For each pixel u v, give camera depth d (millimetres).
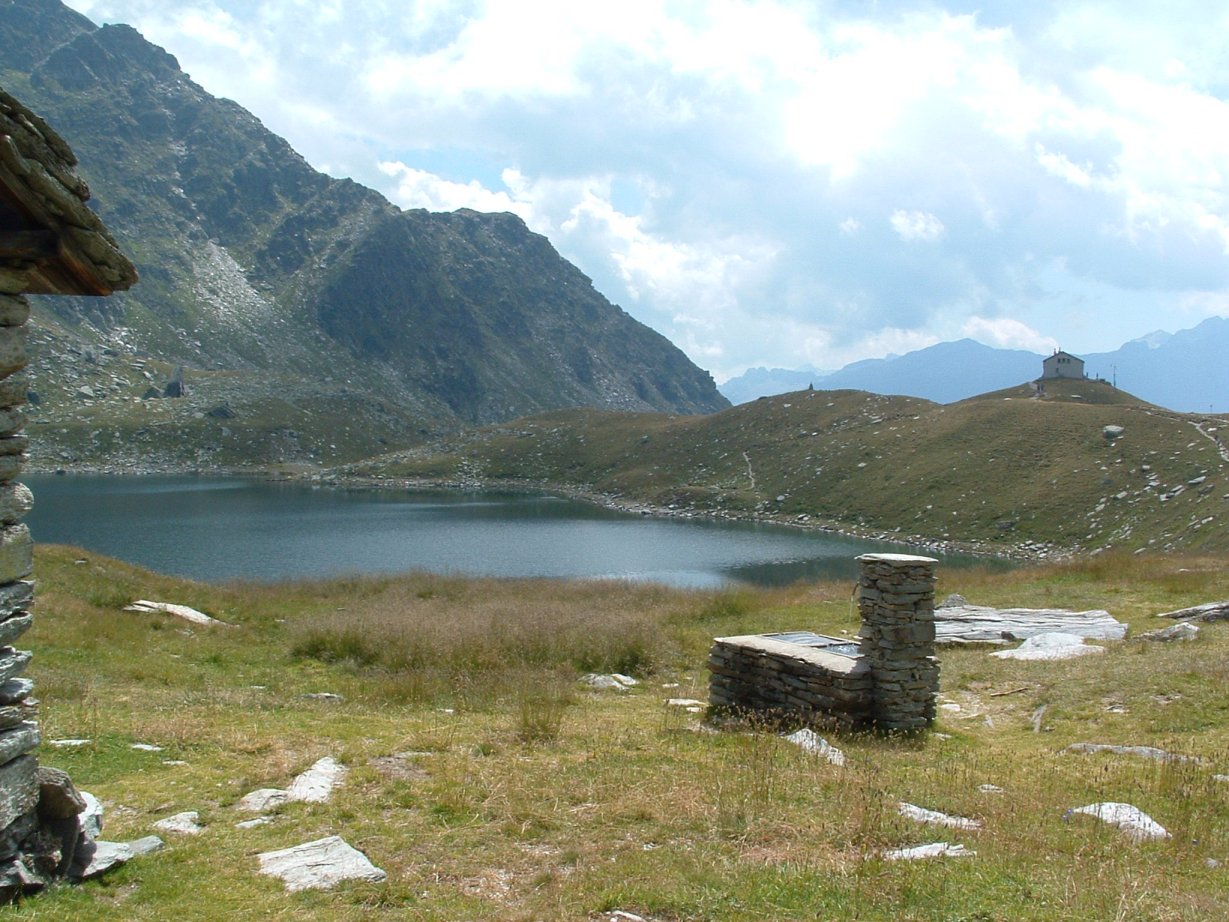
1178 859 8141
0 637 6496
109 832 8117
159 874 7277
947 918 6715
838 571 73125
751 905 6934
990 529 98250
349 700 15555
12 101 6207
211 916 6617
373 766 10484
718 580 66875
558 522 117500
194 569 65312
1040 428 121500
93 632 19391
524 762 10867
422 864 7738
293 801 9141
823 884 7305
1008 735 14719
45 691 13867
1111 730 14281
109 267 7105
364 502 143625
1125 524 87250
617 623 23047
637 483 161875
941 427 134250
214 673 18062
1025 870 7691
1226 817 9586
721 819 8898
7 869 6605
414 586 36219
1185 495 87188
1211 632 20234
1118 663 18000
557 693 16266
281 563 70188
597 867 7668
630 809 9070
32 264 6766
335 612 27891
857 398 171375
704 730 13570
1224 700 14773
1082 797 10414
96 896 6844
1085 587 30422
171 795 9242
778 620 27078
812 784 10445
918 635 14281
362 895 7031
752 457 156750
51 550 27469
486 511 132250
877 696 14234
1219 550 66688
